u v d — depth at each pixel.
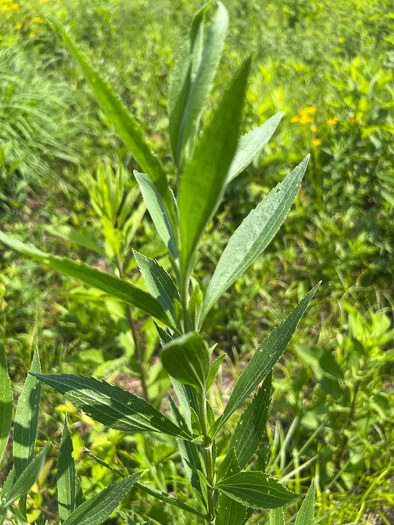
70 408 0.52
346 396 0.52
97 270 0.16
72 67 1.21
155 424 0.22
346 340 0.50
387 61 1.16
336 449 0.51
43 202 0.90
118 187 0.47
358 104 0.86
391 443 0.50
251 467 0.49
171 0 1.69
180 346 0.16
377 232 0.74
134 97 1.17
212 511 0.25
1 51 1.11
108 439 0.47
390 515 0.49
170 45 1.37
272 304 0.70
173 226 0.17
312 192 0.83
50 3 1.57
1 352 0.24
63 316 0.68
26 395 0.25
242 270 0.20
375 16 1.57
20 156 0.89
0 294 0.66
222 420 0.22
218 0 0.16
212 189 0.15
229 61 1.29
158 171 0.16
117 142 0.96
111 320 0.68
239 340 0.69
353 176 0.82
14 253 0.76
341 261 0.71
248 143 0.20
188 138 0.16
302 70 1.19
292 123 0.93
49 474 0.53
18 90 1.02
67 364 0.63
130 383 0.64
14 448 0.24
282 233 0.79
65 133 1.00
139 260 0.24
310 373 0.61
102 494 0.23
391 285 0.72
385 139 0.82
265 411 0.25
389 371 0.61
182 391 0.27
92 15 1.53
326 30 1.51
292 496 0.20
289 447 0.54
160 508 0.44
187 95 0.16
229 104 0.13
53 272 0.75
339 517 0.45
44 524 0.27
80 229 0.80
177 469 0.51
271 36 1.46
